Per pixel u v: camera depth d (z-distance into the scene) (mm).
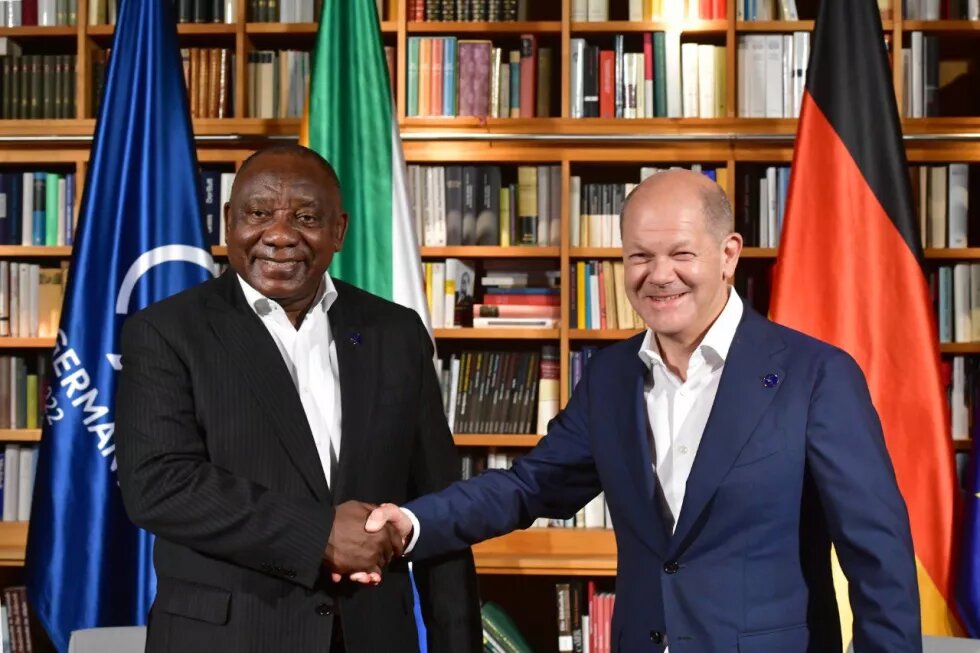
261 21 4156
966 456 3930
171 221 3262
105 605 3145
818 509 1827
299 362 2006
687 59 4043
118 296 3217
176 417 1888
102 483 3170
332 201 2012
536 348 4312
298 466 1885
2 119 4117
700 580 1769
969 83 4355
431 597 2125
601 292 4062
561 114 4098
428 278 4098
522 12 4121
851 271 3215
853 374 1809
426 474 2135
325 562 1856
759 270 4148
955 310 3961
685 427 1870
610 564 3850
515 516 2105
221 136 3957
